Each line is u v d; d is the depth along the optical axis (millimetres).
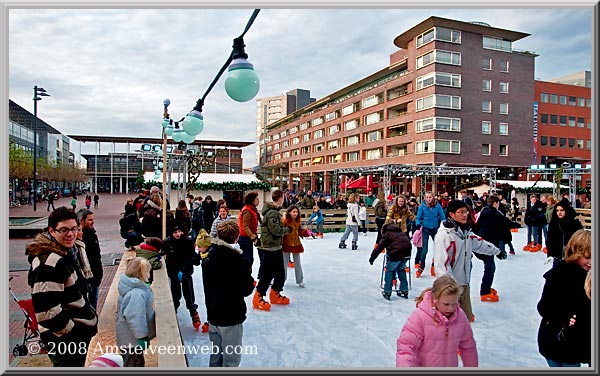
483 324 5004
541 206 10703
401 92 43875
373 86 48062
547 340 2834
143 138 67750
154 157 20031
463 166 39250
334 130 58062
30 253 2604
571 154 49406
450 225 4453
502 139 40500
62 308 2596
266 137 91562
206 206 11344
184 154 16062
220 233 3320
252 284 3381
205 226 11281
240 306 3283
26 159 37594
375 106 47344
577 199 23625
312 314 5340
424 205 7809
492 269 5961
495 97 40281
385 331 4746
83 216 4535
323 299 6039
